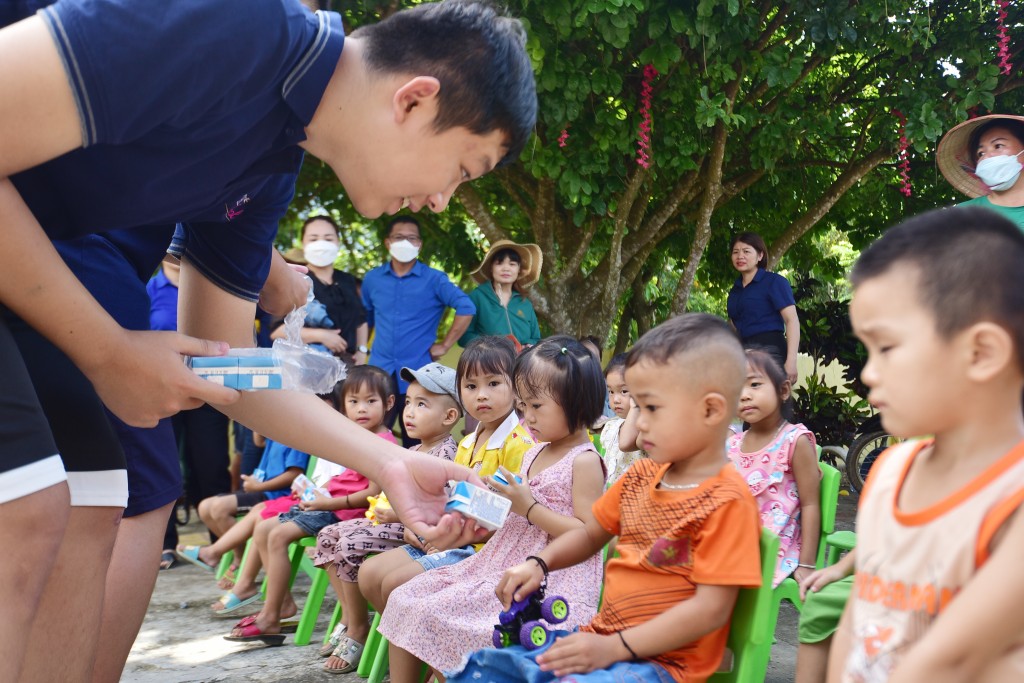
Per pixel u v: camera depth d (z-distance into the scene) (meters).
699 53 6.66
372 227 8.94
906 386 1.24
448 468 2.15
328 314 5.91
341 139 1.63
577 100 6.09
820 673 2.45
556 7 5.67
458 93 1.58
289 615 4.13
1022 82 7.41
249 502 5.33
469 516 2.05
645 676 1.87
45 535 1.50
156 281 5.65
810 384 8.82
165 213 1.68
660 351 1.99
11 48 1.31
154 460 2.20
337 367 1.79
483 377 3.22
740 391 2.01
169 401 1.66
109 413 2.11
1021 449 1.23
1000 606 1.11
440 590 2.76
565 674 1.91
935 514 1.29
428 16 1.61
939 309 1.21
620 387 3.98
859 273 1.31
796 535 3.05
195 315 2.21
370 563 3.21
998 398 1.24
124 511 2.17
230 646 3.85
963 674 1.14
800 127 7.11
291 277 2.54
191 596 4.88
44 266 1.49
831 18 6.45
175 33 1.35
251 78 1.44
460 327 6.07
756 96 7.25
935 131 6.84
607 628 2.05
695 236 7.49
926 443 1.42
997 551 1.15
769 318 6.59
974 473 1.26
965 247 1.22
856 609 1.41
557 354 2.77
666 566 1.98
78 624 1.88
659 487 2.07
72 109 1.35
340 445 2.14
